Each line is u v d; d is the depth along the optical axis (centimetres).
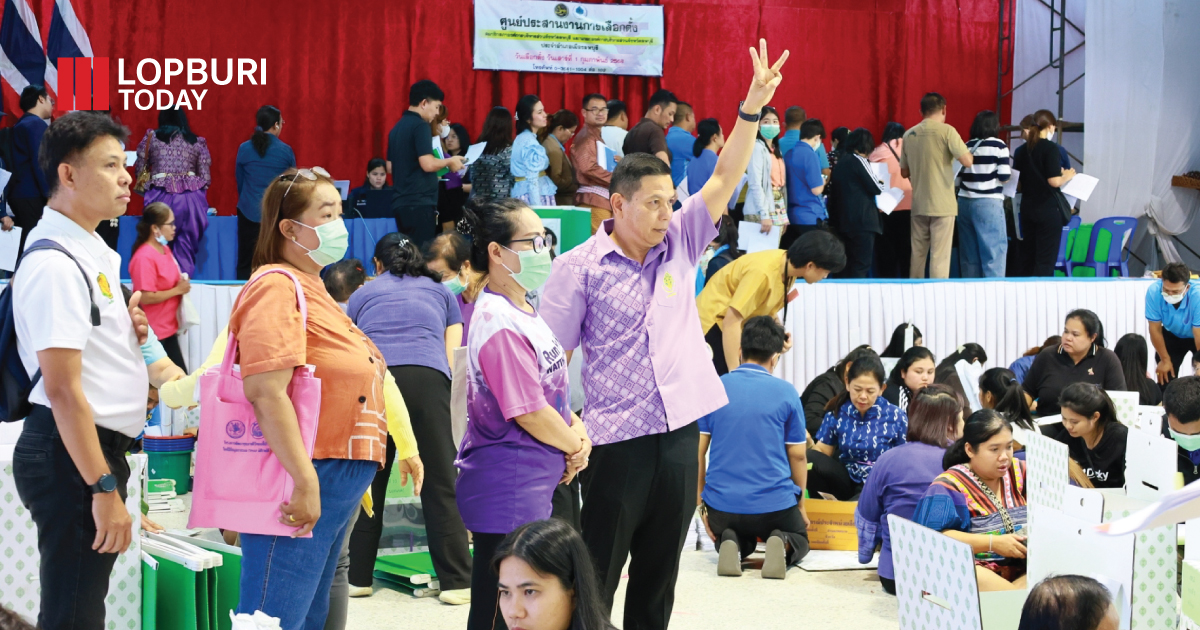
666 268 307
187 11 954
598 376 304
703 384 306
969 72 1195
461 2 1033
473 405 282
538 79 1060
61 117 245
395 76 1021
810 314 746
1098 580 268
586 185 794
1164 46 1124
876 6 1159
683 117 887
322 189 258
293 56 991
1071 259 1063
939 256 868
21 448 244
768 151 810
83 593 245
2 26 891
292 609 255
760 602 431
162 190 757
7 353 243
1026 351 786
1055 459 352
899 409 543
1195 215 1147
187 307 637
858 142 865
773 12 1127
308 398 248
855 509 500
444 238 470
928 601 275
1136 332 820
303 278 258
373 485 422
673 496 302
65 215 246
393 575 449
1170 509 112
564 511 390
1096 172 1111
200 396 256
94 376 246
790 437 486
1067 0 1178
